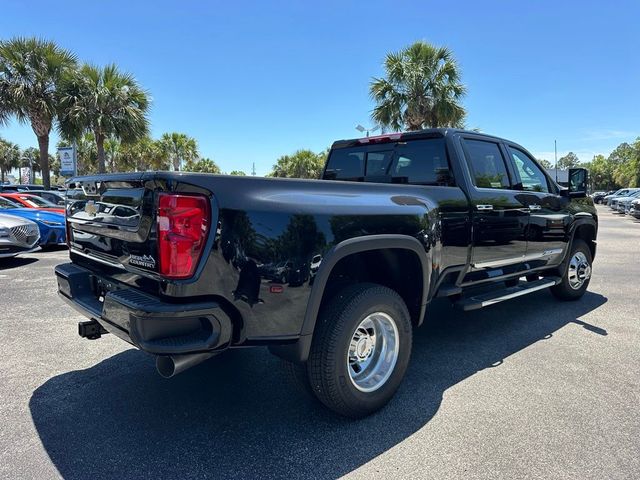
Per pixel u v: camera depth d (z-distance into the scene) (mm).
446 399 3156
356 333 2873
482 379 3484
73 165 18109
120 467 2387
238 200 2307
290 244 2414
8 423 2832
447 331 4668
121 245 2555
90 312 2709
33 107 17344
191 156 38281
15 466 2387
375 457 2484
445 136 3988
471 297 4117
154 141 36125
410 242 3012
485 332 4633
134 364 3785
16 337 4453
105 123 18328
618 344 4262
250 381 3461
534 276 5371
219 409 3023
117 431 2744
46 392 3262
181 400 3148
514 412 2963
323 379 2678
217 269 2246
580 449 2535
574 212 5348
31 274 7707
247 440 2650
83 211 3008
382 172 4551
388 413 2965
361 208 2773
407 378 3508
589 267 5887
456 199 3666
